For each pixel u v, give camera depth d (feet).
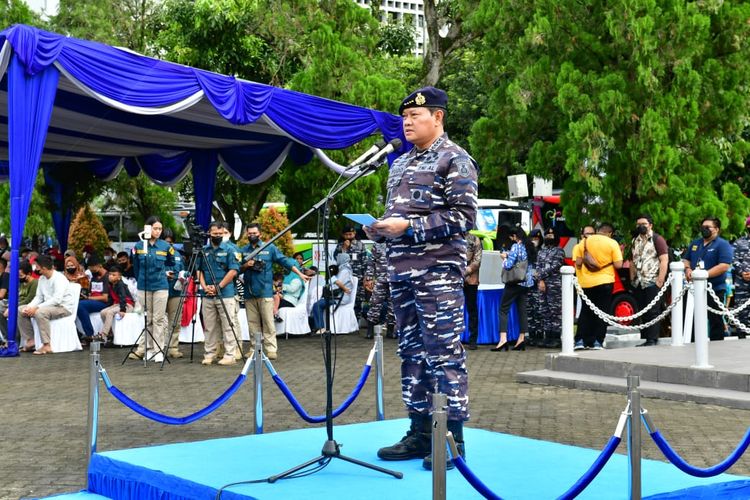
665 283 45.27
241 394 35.14
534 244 51.55
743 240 52.24
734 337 53.01
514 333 51.29
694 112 55.26
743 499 18.13
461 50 104.78
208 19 81.25
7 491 20.61
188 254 48.55
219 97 49.08
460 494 16.43
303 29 73.10
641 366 36.50
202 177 69.21
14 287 46.83
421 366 19.25
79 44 43.96
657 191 55.16
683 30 53.98
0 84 47.37
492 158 63.26
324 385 37.70
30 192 43.88
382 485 17.15
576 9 57.52
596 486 17.22
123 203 93.40
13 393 35.58
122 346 54.19
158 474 18.43
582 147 54.60
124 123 57.06
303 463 18.56
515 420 29.53
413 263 18.10
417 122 18.19
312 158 65.82
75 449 25.14
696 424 28.89
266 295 46.60
